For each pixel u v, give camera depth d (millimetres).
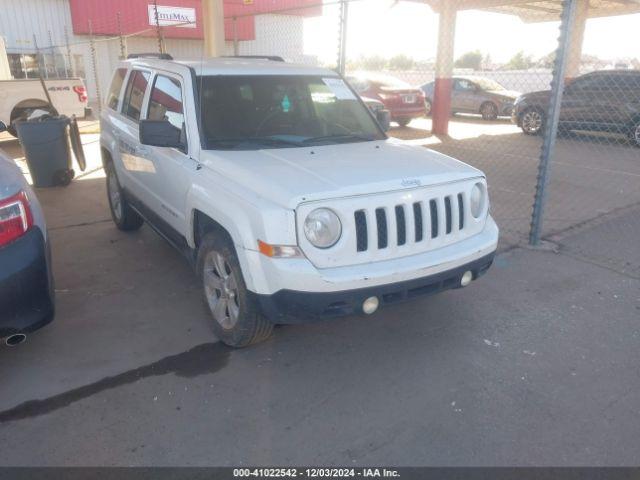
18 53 21594
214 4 12352
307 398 3311
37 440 2934
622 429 3033
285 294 3152
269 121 4379
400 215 3400
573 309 4422
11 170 3514
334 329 4117
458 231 3686
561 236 6168
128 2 22391
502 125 17438
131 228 6348
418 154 4113
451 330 4102
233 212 3352
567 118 13703
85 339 3965
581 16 17688
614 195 8031
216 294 3920
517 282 4918
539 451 2867
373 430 3033
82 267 5293
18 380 3461
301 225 3104
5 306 3107
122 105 5836
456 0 14305
